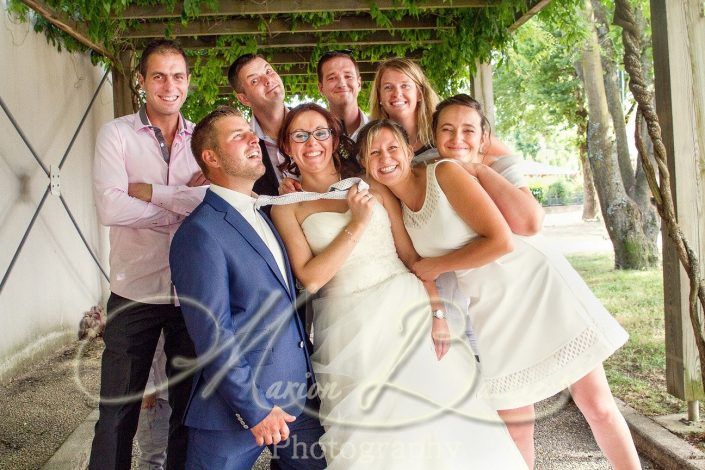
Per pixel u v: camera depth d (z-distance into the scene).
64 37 6.12
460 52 5.96
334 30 6.06
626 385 4.23
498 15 5.41
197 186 3.05
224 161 2.36
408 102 3.18
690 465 3.03
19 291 5.20
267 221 2.49
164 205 2.90
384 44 6.84
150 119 3.00
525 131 18.19
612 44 9.58
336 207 2.56
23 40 5.44
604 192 9.27
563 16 5.76
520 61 10.48
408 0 5.23
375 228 2.56
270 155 3.58
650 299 6.98
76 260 6.55
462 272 2.63
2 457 3.44
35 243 5.55
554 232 16.77
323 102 9.03
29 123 5.52
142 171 2.96
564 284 2.54
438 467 2.32
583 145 14.56
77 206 6.66
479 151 2.77
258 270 2.29
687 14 3.33
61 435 3.74
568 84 13.34
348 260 2.54
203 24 5.90
